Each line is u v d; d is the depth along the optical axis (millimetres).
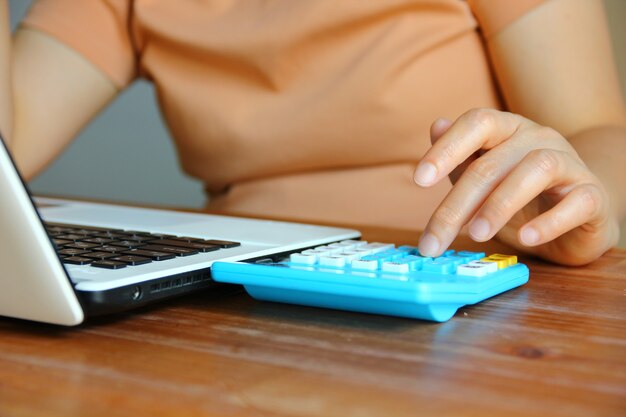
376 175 1025
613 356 388
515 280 529
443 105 995
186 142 1104
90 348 403
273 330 439
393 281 441
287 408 317
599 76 901
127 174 2322
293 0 1008
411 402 323
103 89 1167
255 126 1027
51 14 1138
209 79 1066
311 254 521
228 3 1071
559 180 560
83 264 479
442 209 531
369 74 967
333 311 482
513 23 928
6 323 450
